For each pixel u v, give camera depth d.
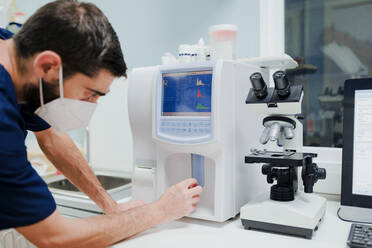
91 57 0.72
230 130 0.94
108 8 1.81
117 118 1.75
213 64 0.90
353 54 1.34
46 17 0.71
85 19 0.72
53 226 0.75
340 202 1.10
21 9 1.84
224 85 0.91
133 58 1.75
